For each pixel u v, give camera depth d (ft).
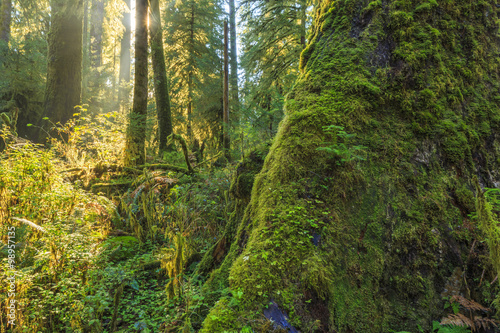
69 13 28.86
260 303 5.94
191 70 52.19
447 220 6.98
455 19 8.70
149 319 8.60
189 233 14.17
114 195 19.66
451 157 7.52
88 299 8.03
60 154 23.21
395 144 7.66
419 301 6.38
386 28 8.60
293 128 8.27
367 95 8.11
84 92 38.34
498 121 8.09
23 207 11.07
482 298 6.24
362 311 6.17
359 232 6.89
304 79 9.25
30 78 33.27
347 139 7.64
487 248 6.61
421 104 7.92
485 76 8.54
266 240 6.79
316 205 7.20
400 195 7.21
